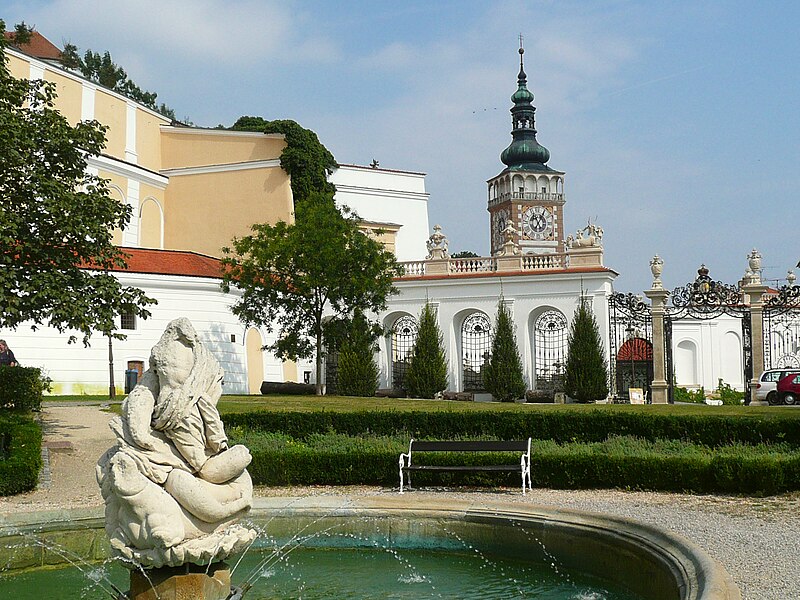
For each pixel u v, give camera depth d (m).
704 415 19.03
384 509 11.53
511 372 40.72
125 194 53.66
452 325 43.38
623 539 9.48
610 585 9.55
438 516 11.27
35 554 10.20
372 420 20.25
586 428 19.33
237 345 43.03
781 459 15.48
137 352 39.88
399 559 10.61
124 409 7.51
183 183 58.22
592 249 41.88
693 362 56.88
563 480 16.03
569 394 39.72
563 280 41.38
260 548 11.05
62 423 24.22
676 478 15.52
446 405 29.31
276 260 38.09
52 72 49.47
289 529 11.54
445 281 43.59
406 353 44.72
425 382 41.41
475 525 11.00
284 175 56.62
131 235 53.97
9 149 20.27
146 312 22.89
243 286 38.72
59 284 20.59
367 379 39.31
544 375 42.69
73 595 9.04
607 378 39.56
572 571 10.09
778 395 36.72
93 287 21.53
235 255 55.75
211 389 7.84
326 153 60.25
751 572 8.58
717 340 56.62
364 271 38.47
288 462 16.67
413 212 69.31
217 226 57.28
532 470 16.17
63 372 38.12
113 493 7.40
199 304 41.69
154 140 58.41
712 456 16.48
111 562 10.43
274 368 46.47
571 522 10.30
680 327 57.00
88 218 21.56
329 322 39.44
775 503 14.02
